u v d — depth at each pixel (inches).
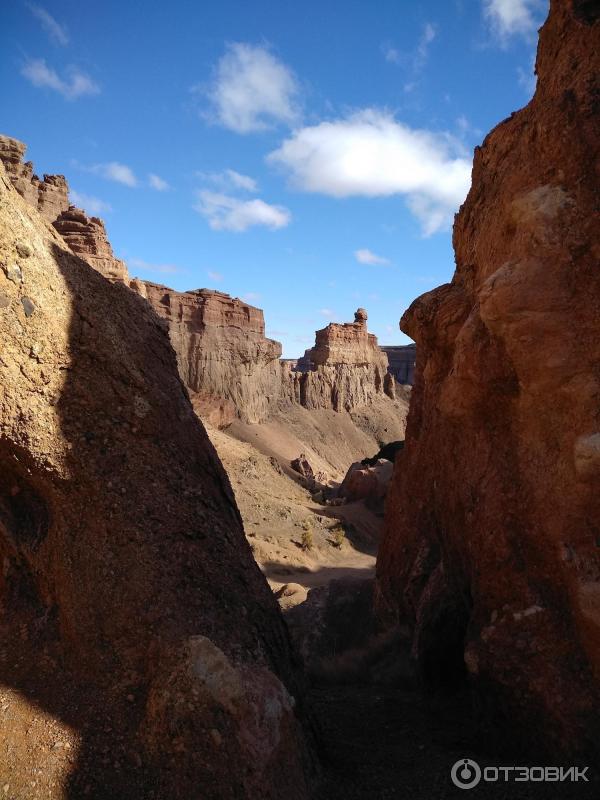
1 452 207.6
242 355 3656.5
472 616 273.9
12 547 215.3
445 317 371.6
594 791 201.3
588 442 214.7
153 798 166.2
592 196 239.8
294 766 190.9
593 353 225.8
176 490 235.0
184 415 258.8
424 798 213.9
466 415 288.0
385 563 522.6
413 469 482.9
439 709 318.7
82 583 203.0
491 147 376.2
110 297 251.9
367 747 267.6
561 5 286.5
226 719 177.8
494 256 301.7
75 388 218.7
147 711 181.5
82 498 212.2
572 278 235.6
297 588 912.3
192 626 207.6
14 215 215.3
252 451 2706.7
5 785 161.6
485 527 265.3
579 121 250.2
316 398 4520.2
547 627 233.0
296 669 247.8
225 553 238.7
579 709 215.3
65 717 181.6
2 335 201.2
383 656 426.0
